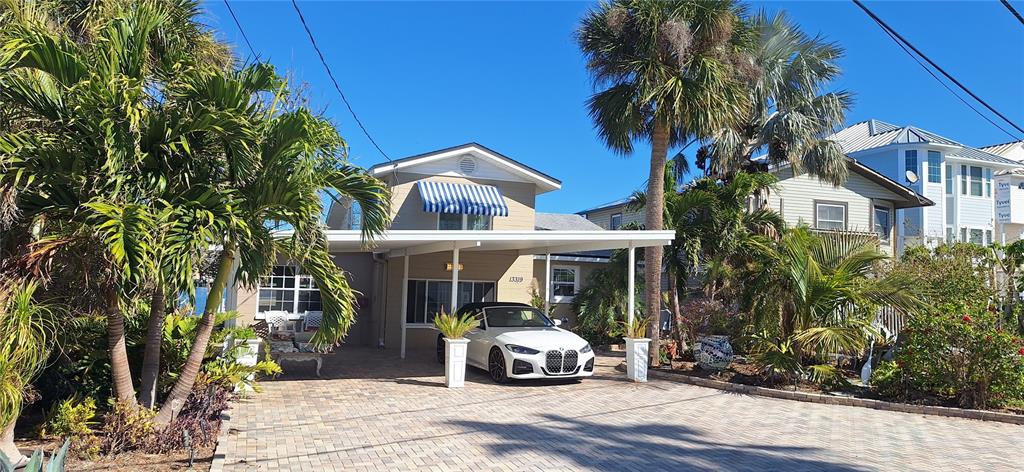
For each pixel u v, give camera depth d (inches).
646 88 540.7
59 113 247.3
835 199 954.1
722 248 628.4
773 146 755.4
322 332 315.6
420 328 743.1
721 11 545.0
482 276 766.5
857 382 510.3
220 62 362.3
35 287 238.8
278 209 269.9
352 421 364.8
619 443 325.1
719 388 499.2
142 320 336.5
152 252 226.4
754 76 611.8
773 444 329.1
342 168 302.8
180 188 262.7
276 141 270.8
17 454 239.3
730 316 605.9
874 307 490.6
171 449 283.4
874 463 294.7
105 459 268.1
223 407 336.8
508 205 767.1
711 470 281.0
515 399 442.0
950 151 1131.3
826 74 764.6
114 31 258.1
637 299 799.7
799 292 484.7
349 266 790.5
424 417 378.6
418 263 746.8
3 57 229.0
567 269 922.7
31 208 251.3
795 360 479.2
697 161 799.7
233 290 471.5
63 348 291.1
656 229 594.6
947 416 408.5
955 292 546.0
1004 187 1135.0
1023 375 412.5
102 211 222.5
